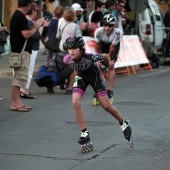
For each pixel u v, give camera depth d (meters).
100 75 17.75
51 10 54.44
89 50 35.69
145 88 32.44
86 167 15.50
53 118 22.58
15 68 24.05
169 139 19.02
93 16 36.75
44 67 29.61
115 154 16.94
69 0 48.00
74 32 30.75
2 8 49.56
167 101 27.48
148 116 23.17
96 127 20.81
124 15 42.09
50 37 31.78
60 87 31.03
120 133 19.84
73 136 19.28
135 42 42.22
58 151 17.22
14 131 20.03
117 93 30.16
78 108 17.28
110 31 27.09
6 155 16.70
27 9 23.80
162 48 50.44
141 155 16.83
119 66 39.28
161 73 41.69
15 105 24.27
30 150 17.31
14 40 23.75
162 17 50.81
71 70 29.27
